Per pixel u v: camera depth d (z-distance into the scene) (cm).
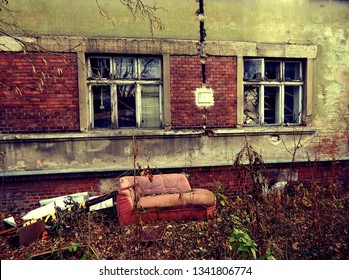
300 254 317
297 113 600
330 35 588
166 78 530
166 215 420
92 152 514
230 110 559
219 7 545
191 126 546
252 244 276
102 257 322
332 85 593
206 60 543
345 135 599
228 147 559
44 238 377
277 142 576
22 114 492
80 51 499
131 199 414
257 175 391
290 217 415
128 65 532
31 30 487
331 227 365
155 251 335
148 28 523
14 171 489
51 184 507
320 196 467
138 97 538
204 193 455
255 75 578
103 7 507
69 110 507
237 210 420
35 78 492
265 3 562
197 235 379
